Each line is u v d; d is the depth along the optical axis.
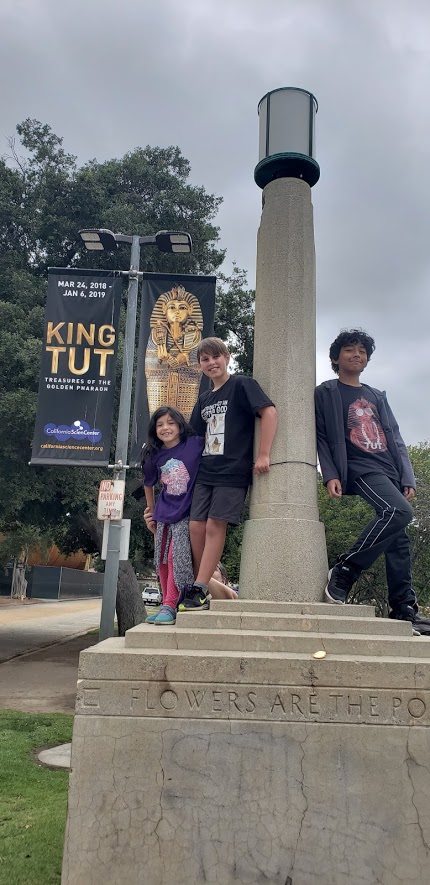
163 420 4.03
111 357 8.95
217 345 4.00
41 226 17.14
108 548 8.49
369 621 3.25
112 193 18.52
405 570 3.95
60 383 8.84
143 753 2.78
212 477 3.80
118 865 2.67
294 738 2.79
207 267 19.09
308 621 3.24
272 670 2.85
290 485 3.79
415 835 2.70
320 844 2.69
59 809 4.77
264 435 3.76
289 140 4.44
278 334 4.07
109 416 8.77
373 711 2.81
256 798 2.73
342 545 19.66
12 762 6.32
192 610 3.43
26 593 51.22
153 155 19.05
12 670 14.02
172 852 2.69
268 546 3.69
